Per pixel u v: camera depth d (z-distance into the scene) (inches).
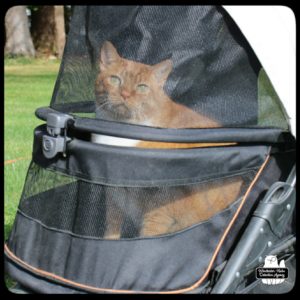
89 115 50.5
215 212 47.4
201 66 46.8
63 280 45.2
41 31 344.2
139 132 44.8
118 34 48.6
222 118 47.9
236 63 47.8
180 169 45.4
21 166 92.4
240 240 47.4
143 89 49.6
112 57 50.1
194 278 46.1
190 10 46.4
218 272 46.5
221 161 46.9
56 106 50.5
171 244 45.6
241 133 47.6
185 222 46.2
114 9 48.1
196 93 47.1
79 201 45.4
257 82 49.0
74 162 45.9
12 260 47.9
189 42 46.6
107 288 44.2
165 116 47.6
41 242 47.2
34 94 185.8
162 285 44.9
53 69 277.9
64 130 46.5
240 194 48.7
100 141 48.6
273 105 49.8
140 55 48.7
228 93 48.1
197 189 46.3
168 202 45.4
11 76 240.7
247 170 48.7
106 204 44.6
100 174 44.7
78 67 49.8
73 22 50.2
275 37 47.7
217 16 46.5
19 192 82.3
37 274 46.4
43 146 46.9
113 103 50.8
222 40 47.0
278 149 50.7
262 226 47.6
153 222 45.2
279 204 48.6
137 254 44.8
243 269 46.8
